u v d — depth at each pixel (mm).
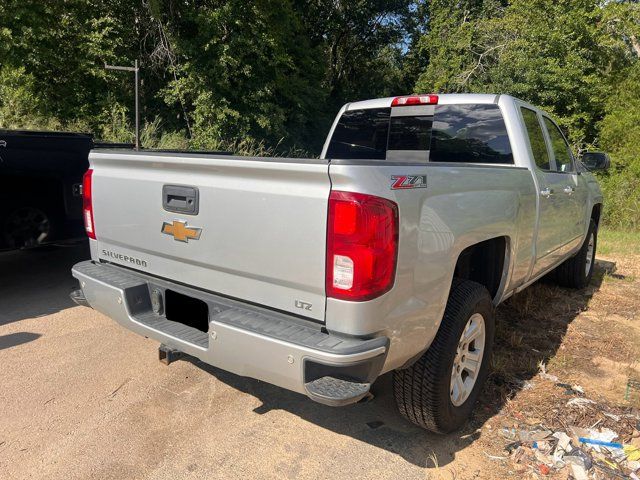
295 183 2209
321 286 2166
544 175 4047
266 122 18156
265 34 17922
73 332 4148
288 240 2238
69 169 5066
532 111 4309
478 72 20969
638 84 17578
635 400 3297
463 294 2771
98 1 16781
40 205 4949
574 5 18594
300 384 2137
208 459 2627
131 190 2924
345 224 2068
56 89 16359
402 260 2225
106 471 2518
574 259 5664
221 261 2510
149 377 3453
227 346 2328
